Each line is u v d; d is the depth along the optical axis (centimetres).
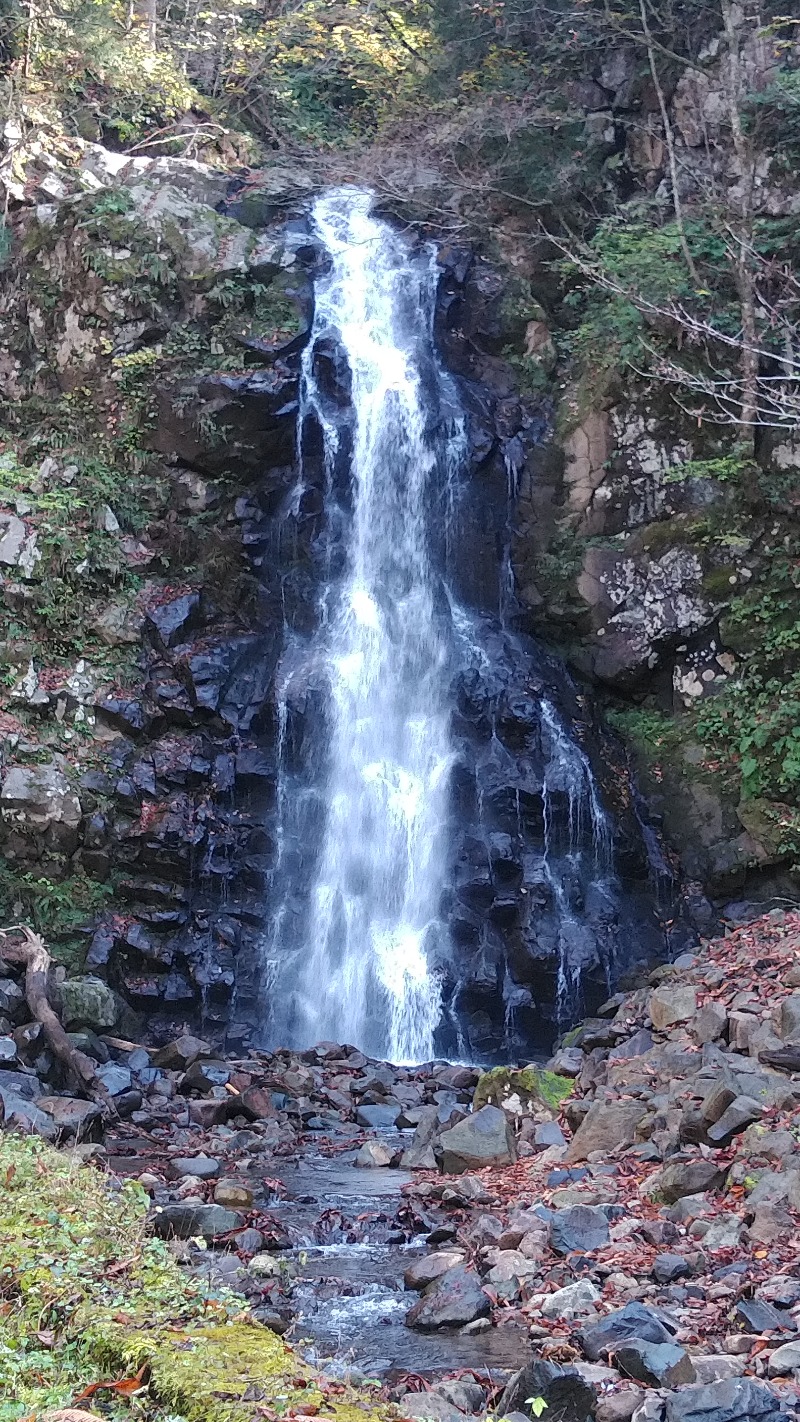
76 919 1348
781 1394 450
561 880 1466
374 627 1612
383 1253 679
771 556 1627
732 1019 883
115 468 1614
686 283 1725
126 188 1688
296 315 1684
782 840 1491
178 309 1661
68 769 1405
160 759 1440
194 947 1350
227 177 1872
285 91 2188
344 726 1527
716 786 1568
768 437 1664
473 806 1478
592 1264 603
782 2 1847
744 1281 556
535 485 1766
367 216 1916
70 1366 411
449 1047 1356
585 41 1956
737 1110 723
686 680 1641
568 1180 749
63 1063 1051
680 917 1509
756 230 1753
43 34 1875
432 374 1772
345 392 1678
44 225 1694
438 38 2139
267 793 1451
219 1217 686
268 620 1579
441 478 1716
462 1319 558
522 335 1845
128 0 2158
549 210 1917
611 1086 888
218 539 1589
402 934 1441
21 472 1596
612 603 1677
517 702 1552
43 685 1447
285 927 1405
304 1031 1375
